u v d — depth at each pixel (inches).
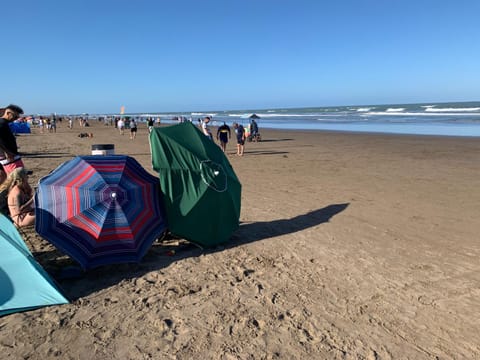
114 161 201.8
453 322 143.3
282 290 168.4
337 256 206.5
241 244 225.8
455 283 174.6
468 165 533.3
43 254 203.9
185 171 210.2
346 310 151.7
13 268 155.1
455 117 2043.6
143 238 189.3
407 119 2044.8
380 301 158.6
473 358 123.0
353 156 652.7
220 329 138.9
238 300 159.6
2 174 252.8
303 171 495.2
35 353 124.2
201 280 178.2
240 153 693.9
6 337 132.1
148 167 527.8
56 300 154.8
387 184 401.4
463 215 282.4
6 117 247.0
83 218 177.0
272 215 287.7
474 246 220.4
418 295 163.5
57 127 2281.0
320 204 319.3
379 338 133.6
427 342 131.3
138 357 123.3
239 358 123.1
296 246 221.9
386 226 258.7
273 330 138.4
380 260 200.8
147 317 146.4
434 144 835.4
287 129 1583.4
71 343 129.7
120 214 182.7
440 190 368.5
